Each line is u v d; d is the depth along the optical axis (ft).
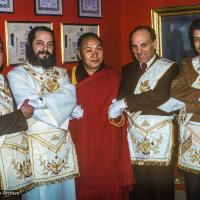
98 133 10.28
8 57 10.89
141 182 10.41
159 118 9.82
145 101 9.61
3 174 8.34
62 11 12.50
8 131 8.25
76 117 9.98
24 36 11.30
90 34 10.18
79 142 10.22
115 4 14.52
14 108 8.73
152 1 13.85
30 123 8.89
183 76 9.34
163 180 10.10
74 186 9.72
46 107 8.83
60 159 9.16
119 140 10.43
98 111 10.25
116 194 10.56
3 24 10.80
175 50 13.33
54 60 9.38
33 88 8.94
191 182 9.55
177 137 10.00
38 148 8.91
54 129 9.07
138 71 10.12
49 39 9.11
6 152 8.36
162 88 9.63
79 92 10.16
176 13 13.19
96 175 10.39
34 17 11.61
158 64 9.91
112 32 14.46
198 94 9.02
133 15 14.40
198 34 9.05
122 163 10.46
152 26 13.80
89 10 13.47
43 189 9.18
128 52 14.71
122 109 9.89
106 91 10.28
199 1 12.77
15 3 11.07
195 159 9.21
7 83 8.79
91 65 10.06
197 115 9.16
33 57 9.11
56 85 9.22
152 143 9.88
